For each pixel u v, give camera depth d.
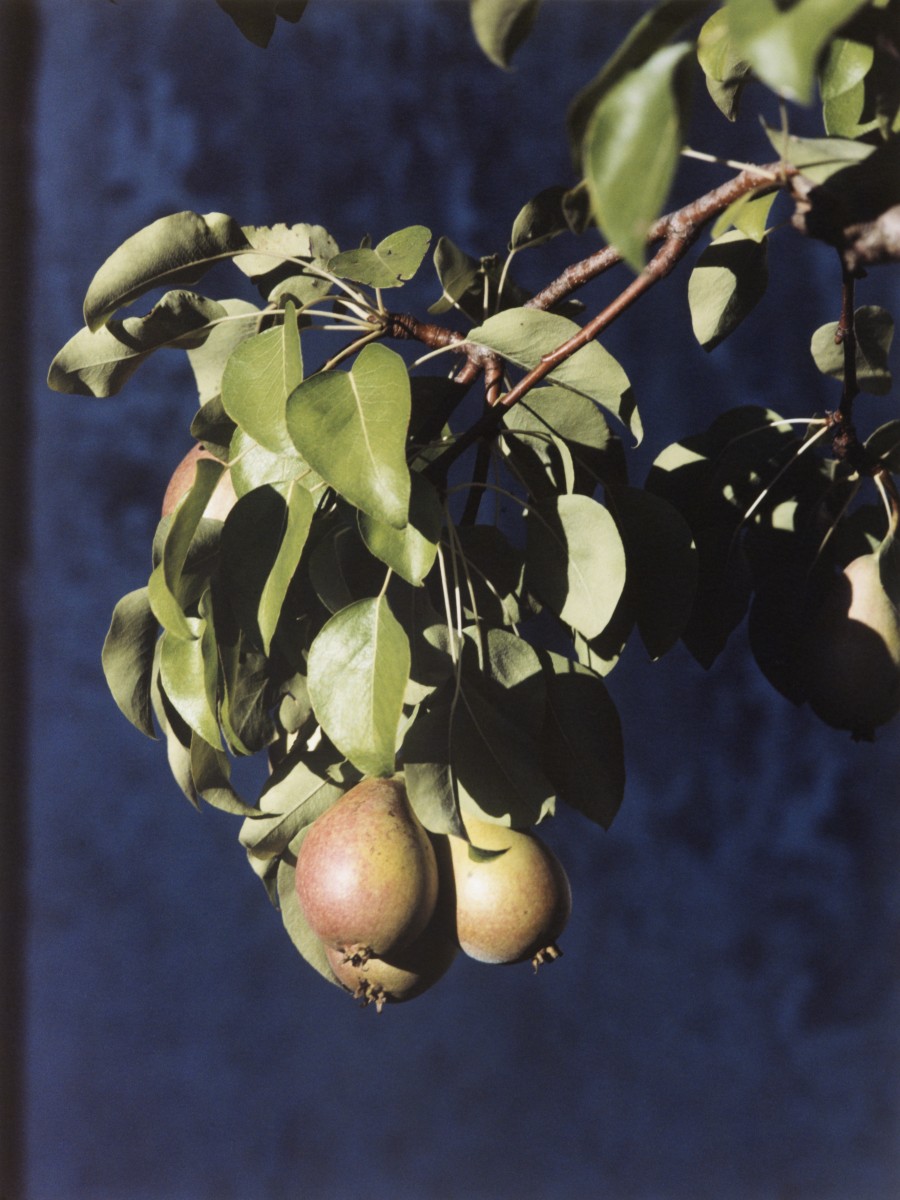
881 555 1.51
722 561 1.56
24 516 3.43
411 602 1.45
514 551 1.47
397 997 1.46
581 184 1.33
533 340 1.46
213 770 1.46
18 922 3.45
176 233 1.51
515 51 1.33
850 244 1.34
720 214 1.40
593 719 1.47
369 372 1.38
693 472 1.56
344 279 1.52
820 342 1.59
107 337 1.51
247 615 1.39
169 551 1.40
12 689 3.45
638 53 1.22
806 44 1.19
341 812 1.45
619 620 1.49
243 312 1.53
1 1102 3.39
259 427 1.39
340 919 1.43
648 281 1.43
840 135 1.41
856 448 1.53
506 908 1.44
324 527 1.44
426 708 1.44
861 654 1.51
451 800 1.42
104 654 1.47
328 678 1.39
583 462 1.52
